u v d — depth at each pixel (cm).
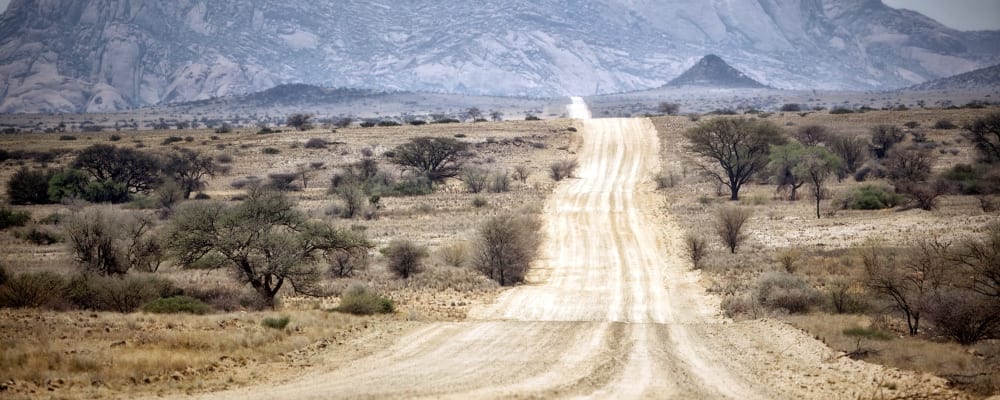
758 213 17488
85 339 6034
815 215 16738
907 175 19912
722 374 5122
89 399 4325
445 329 6962
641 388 4606
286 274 9125
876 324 6869
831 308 8069
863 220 15438
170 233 9300
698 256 12419
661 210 18988
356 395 4372
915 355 5534
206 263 11400
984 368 5088
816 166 17625
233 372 5106
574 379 4859
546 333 6788
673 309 9100
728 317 8394
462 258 12600
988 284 6900
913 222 14462
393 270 11575
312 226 9788
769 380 4978
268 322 6794
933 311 6462
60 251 13862
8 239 15675
